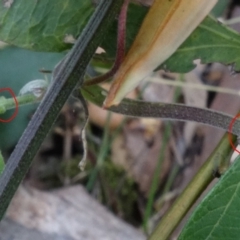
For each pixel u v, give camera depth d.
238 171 0.19
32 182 0.49
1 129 0.41
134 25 0.21
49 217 0.43
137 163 0.52
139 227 0.49
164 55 0.19
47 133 0.17
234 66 0.22
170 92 0.51
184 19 0.19
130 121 0.54
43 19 0.20
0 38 0.20
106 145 0.47
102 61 0.22
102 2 0.17
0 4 0.19
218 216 0.19
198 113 0.20
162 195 0.49
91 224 0.43
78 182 0.50
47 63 0.39
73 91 0.18
